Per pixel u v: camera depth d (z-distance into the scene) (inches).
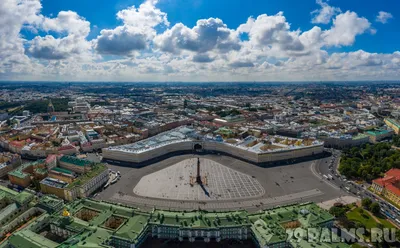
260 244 7539.4
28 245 7204.7
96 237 7421.3
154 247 7869.1
